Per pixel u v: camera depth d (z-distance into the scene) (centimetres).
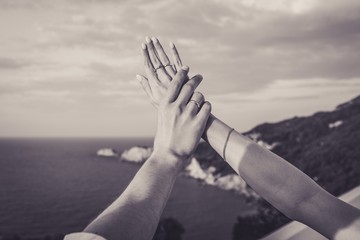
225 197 9856
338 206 72
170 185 70
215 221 7669
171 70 103
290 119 11731
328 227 71
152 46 104
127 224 53
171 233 4838
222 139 82
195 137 80
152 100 103
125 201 59
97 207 10338
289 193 73
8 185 13488
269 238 109
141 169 72
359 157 6688
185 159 78
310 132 10150
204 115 82
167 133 80
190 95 85
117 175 15300
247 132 11069
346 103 11631
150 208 60
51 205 10700
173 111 81
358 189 161
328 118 10856
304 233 110
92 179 14512
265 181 75
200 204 9119
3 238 7638
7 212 9931
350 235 68
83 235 49
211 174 12400
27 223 8981
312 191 73
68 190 12588
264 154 78
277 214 3997
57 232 8100
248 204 8900
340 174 6294
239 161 78
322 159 7481
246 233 3875
